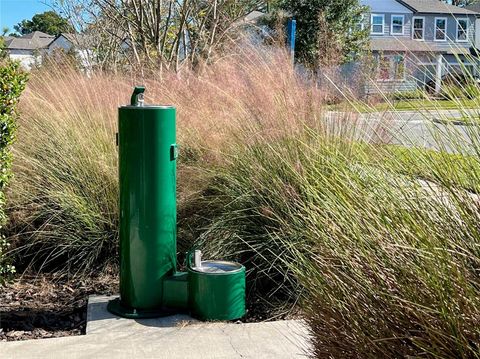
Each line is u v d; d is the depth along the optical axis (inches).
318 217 122.3
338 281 100.9
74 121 254.7
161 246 170.1
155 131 166.2
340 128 205.0
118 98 286.0
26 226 225.1
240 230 197.3
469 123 102.7
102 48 543.8
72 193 224.2
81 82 293.0
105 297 187.3
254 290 190.2
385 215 101.0
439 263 86.2
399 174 111.7
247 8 431.8
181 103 269.9
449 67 116.7
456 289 82.6
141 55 456.8
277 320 172.2
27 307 184.4
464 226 91.9
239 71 259.6
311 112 213.5
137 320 167.5
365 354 91.9
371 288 93.6
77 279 211.0
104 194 226.2
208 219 214.4
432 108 112.0
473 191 96.4
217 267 173.2
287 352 146.4
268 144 200.7
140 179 167.3
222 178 219.0
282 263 185.8
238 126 224.7
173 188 172.4
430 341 81.6
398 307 88.5
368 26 1111.0
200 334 157.8
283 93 221.9
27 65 454.0
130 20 414.6
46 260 219.1
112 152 238.5
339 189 122.3
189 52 437.1
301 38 983.0
